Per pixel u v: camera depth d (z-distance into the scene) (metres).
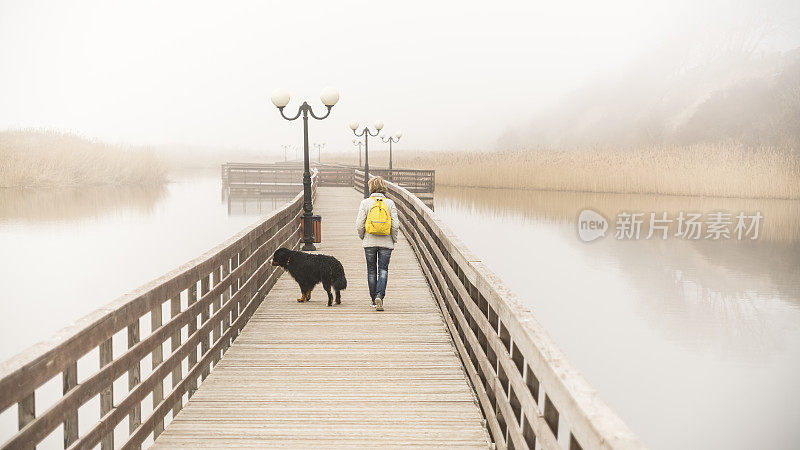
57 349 2.64
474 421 4.55
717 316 12.50
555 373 2.25
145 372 8.59
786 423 7.59
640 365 9.78
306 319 7.37
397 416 4.62
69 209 30.30
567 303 13.47
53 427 2.62
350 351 6.19
